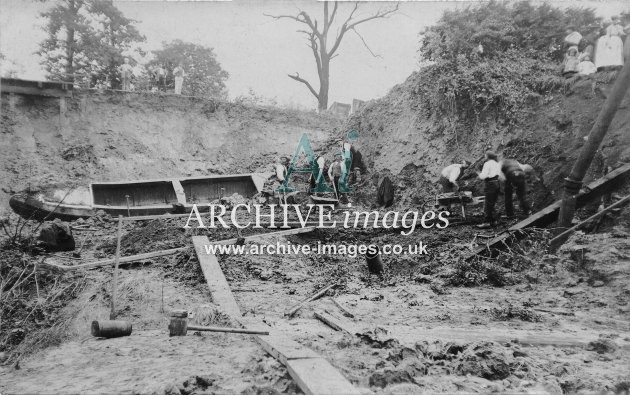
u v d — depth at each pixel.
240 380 3.81
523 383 3.77
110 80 23.97
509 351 4.60
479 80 14.48
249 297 7.91
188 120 22.77
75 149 20.11
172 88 24.95
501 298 7.69
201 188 19.27
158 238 12.62
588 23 14.27
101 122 21.31
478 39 15.07
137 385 3.85
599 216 9.73
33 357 5.42
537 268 8.93
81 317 6.84
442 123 15.94
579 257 8.50
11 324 6.67
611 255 8.09
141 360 4.66
